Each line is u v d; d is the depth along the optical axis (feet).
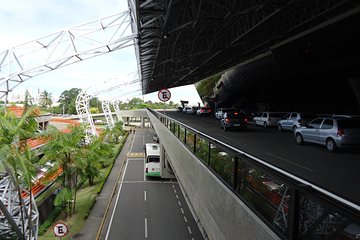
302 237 12.03
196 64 140.87
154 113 125.70
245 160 17.56
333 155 47.26
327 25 68.03
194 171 31.27
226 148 21.03
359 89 88.07
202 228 28.73
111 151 140.26
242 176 18.39
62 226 55.88
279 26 78.84
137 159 176.76
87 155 93.09
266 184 15.17
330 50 81.51
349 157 45.57
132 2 50.03
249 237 16.28
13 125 47.83
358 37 70.33
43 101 419.95
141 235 75.05
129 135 306.14
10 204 51.55
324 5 62.18
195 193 30.66
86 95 259.60
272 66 117.80
